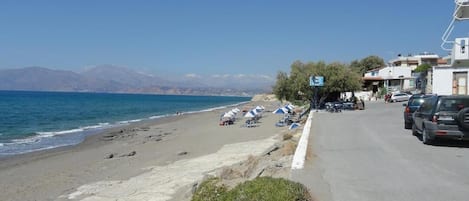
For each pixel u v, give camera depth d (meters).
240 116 52.03
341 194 7.53
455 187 7.89
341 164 10.25
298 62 48.91
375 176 8.89
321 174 9.13
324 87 45.44
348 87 46.25
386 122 23.20
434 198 7.17
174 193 13.04
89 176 17.34
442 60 75.12
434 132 13.03
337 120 25.08
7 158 22.69
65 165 20.28
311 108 45.38
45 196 14.28
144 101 143.38
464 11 21.52
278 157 13.09
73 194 14.23
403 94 52.66
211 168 16.53
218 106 109.19
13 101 111.12
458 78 27.03
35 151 25.62
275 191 6.91
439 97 13.41
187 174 15.77
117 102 124.31
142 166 19.06
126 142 30.00
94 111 75.44
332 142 14.47
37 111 70.00
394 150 12.48
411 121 18.72
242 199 7.08
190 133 35.12
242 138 28.38
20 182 16.59
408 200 7.09
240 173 11.88
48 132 38.03
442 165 10.03
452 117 12.75
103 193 14.01
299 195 6.91
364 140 14.97
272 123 40.19
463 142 14.10
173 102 142.50
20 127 42.69
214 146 24.98
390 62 90.06
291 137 20.77
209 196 8.55
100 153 24.28
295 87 46.66
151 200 12.46
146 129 40.78
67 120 53.25
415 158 11.05
